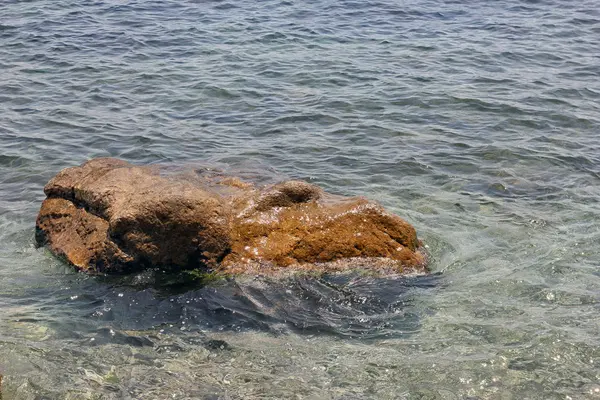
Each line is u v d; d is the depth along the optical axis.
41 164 13.35
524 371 7.62
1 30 22.34
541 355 7.87
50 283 9.30
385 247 9.74
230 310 8.67
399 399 7.22
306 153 13.95
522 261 9.95
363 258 9.66
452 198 12.10
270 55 20.38
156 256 9.38
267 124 15.48
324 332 8.32
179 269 9.45
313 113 16.12
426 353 7.93
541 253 10.16
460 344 8.09
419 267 9.72
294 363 7.76
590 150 14.30
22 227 10.89
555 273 9.62
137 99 16.98
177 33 22.47
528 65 20.03
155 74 18.67
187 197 9.39
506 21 24.70
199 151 13.92
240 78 18.38
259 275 9.31
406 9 26.08
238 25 23.50
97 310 8.69
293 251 9.55
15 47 20.78
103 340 8.11
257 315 8.59
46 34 22.08
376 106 16.62
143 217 9.27
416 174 13.10
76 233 9.96
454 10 26.11
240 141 14.52
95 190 9.96
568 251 10.20
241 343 8.09
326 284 9.25
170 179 10.16
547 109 16.61
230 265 9.42
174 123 15.51
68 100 16.83
